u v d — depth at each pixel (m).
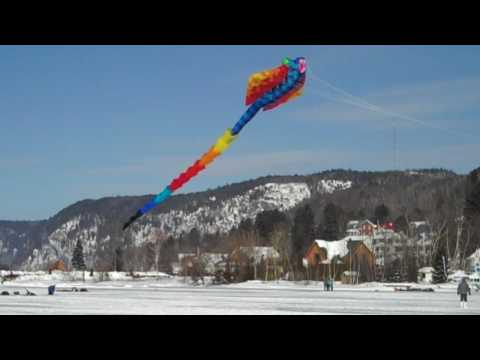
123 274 156.00
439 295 67.62
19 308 42.12
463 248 144.50
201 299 55.84
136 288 93.38
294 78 24.09
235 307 44.25
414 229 137.62
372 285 105.12
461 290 45.44
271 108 24.42
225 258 135.38
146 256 189.00
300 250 172.00
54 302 49.88
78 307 43.44
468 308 44.78
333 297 61.12
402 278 121.06
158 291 79.31
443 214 156.00
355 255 128.88
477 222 140.00
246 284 114.12
